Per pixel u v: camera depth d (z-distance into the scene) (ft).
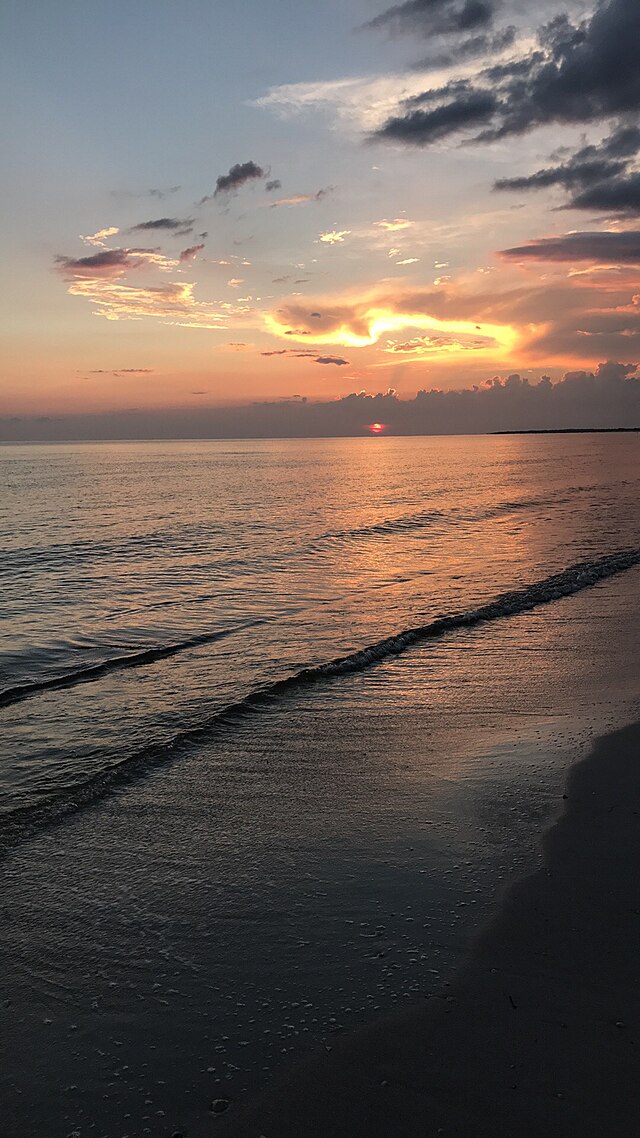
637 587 53.16
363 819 19.74
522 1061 11.39
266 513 119.85
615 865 17.04
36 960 14.19
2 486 192.03
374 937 14.64
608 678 31.91
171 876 17.15
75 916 15.64
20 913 15.72
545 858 17.43
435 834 18.81
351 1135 10.19
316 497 153.79
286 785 21.95
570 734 25.34
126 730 26.89
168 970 13.84
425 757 23.84
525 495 150.71
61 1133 10.34
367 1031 12.12
